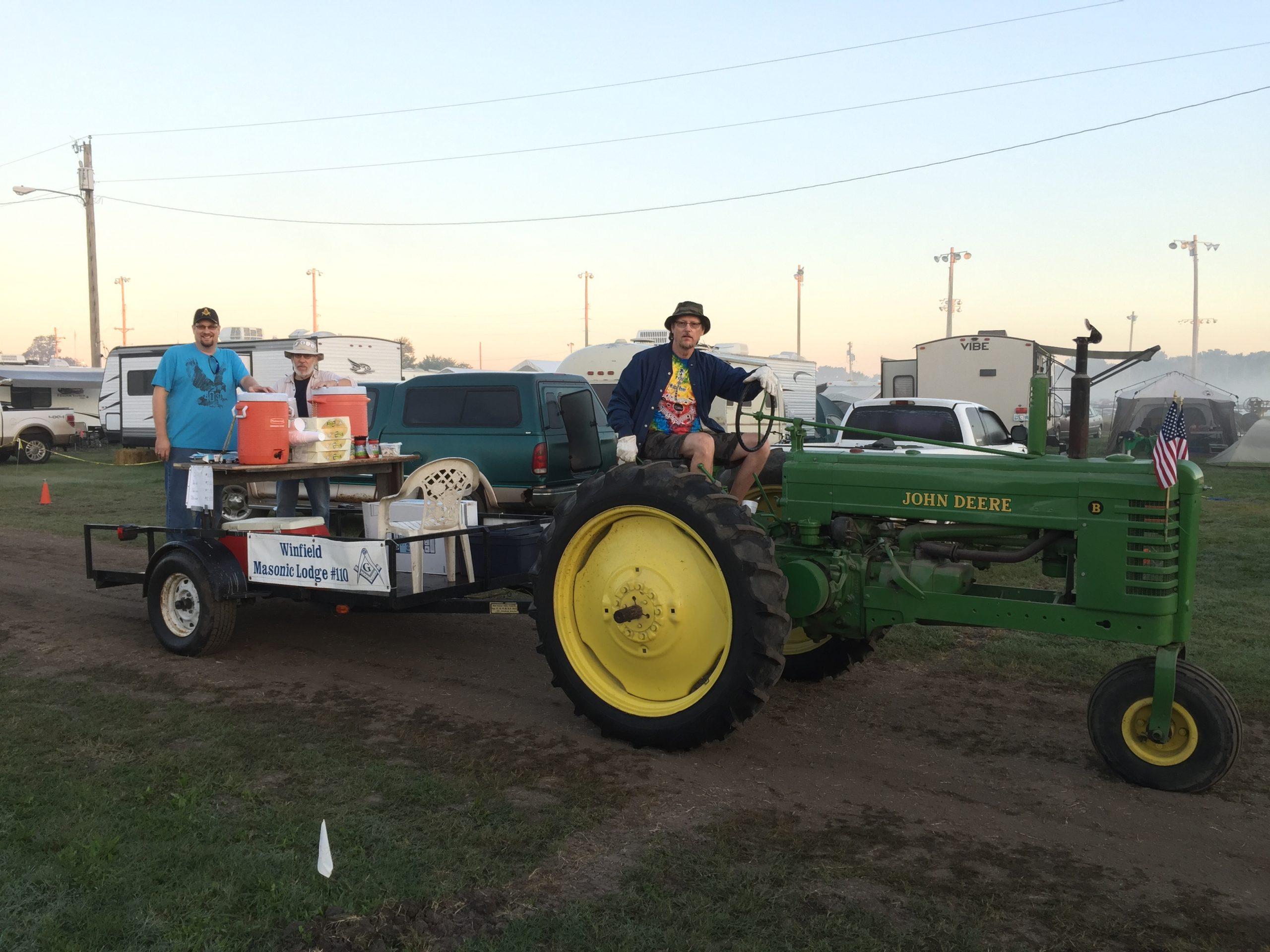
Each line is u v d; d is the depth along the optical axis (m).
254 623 6.75
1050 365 20.94
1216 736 3.84
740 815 3.70
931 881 3.19
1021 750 4.43
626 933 2.82
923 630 6.52
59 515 12.48
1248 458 21.33
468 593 5.50
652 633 4.38
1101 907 3.04
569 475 8.97
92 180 30.89
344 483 9.27
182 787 3.80
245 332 21.45
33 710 4.75
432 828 3.50
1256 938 2.88
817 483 4.64
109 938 2.75
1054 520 4.07
